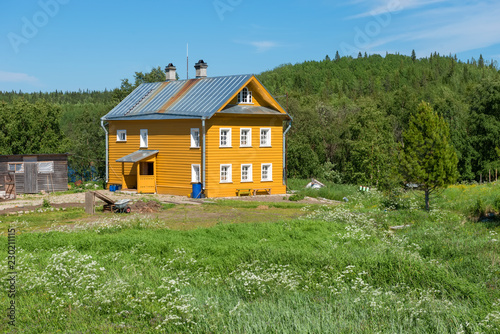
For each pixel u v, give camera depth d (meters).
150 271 13.73
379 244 16.59
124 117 43.81
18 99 60.66
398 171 27.33
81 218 27.14
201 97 40.47
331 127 75.94
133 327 9.56
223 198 37.38
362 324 9.21
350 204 31.97
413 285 11.70
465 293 10.91
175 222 25.22
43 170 43.81
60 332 9.38
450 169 26.53
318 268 13.31
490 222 21.39
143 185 40.97
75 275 12.91
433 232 18.67
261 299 10.90
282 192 42.06
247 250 15.95
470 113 77.31
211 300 10.78
